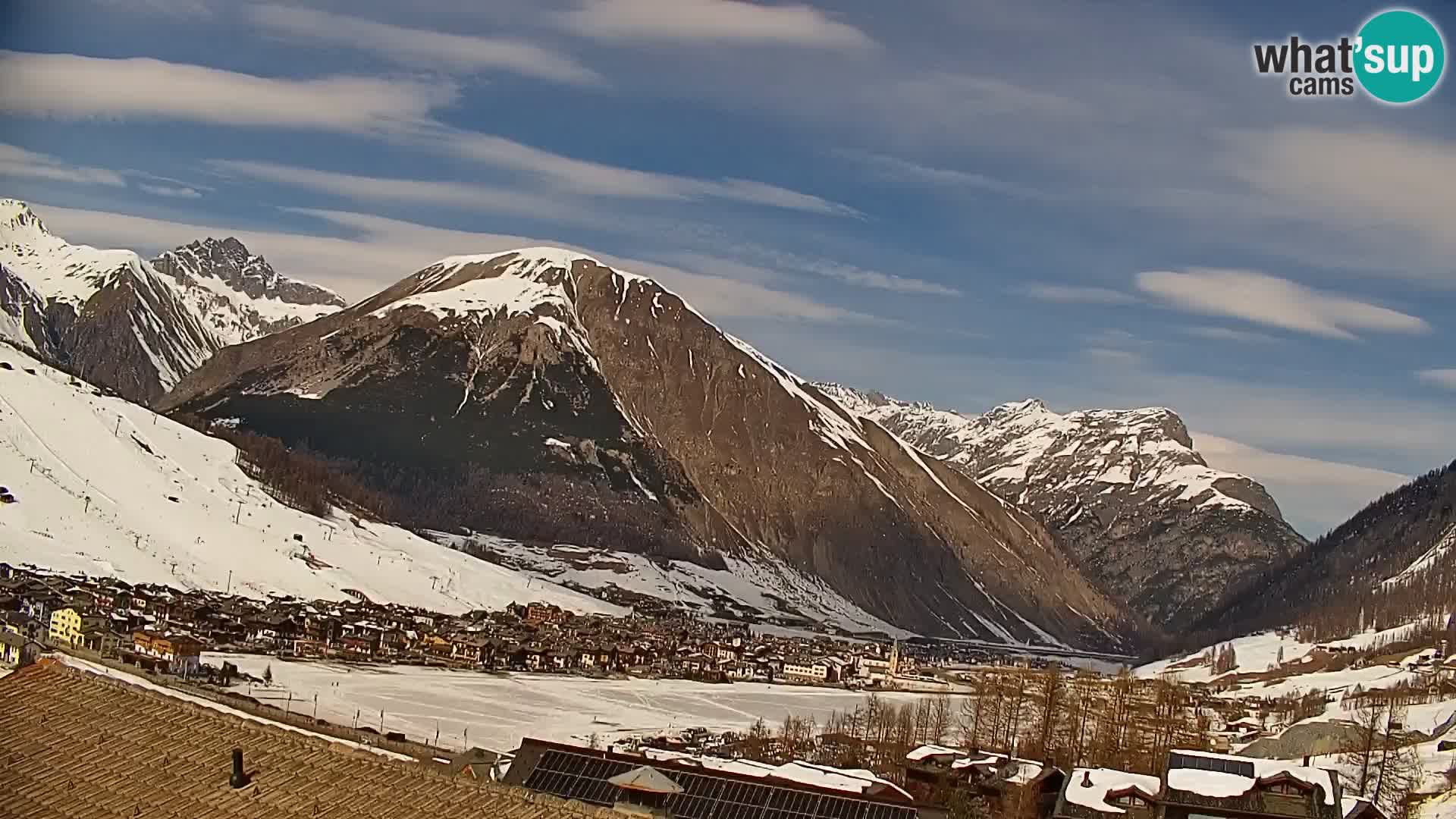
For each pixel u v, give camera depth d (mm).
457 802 59750
